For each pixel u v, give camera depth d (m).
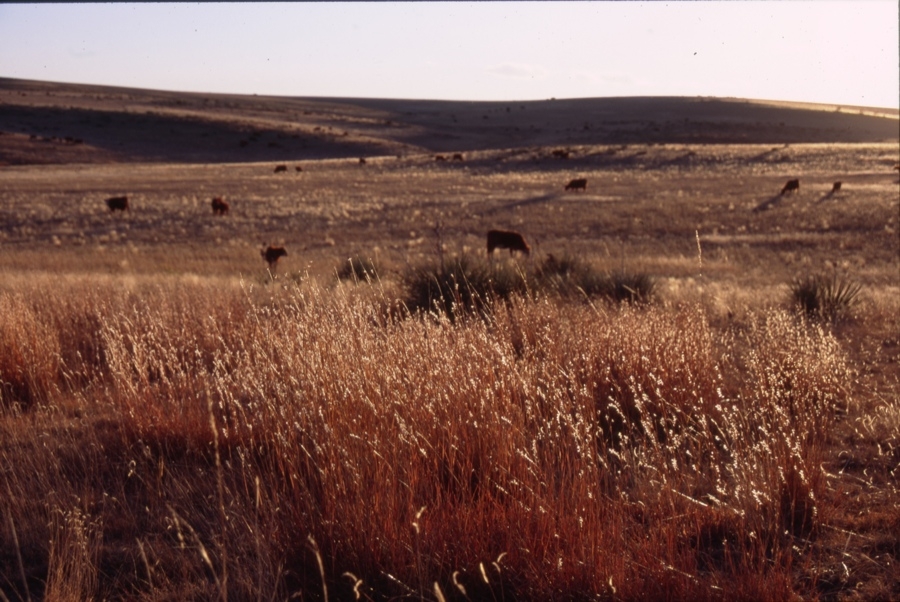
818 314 10.80
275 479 4.07
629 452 4.73
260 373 5.03
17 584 3.44
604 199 45.91
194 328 8.02
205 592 3.21
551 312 7.11
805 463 4.12
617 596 3.06
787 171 63.72
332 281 12.20
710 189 50.66
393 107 198.25
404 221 38.28
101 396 6.48
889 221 33.69
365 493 3.60
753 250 28.11
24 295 10.01
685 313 7.52
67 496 4.25
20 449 4.91
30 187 55.00
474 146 133.62
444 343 4.90
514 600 3.22
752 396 5.68
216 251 28.42
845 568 3.30
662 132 130.75
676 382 5.73
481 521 3.43
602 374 5.83
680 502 3.85
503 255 23.22
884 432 5.29
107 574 3.51
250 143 116.81
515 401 4.67
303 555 3.44
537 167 74.88
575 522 3.36
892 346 8.69
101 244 32.84
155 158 100.75
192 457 4.94
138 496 4.30
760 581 3.03
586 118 161.25
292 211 42.34
